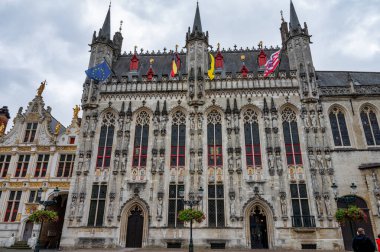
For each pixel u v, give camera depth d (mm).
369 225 31062
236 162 33969
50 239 37750
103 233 31984
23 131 40250
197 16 43438
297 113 36438
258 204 32375
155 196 33156
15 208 36594
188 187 33312
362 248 13375
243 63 43406
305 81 37312
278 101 36906
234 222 31516
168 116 37125
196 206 32125
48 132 40000
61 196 39219
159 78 40812
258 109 36781
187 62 41188
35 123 40812
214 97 37562
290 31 41469
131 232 32500
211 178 33688
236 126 35531
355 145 34656
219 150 35188
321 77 41438
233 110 36344
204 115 36812
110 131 37188
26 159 38969
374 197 31469
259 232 31734
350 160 33688
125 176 34250
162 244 31172
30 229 35594
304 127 35156
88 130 36656
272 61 38281
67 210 32969
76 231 32094
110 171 34750
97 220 32750
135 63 43906
